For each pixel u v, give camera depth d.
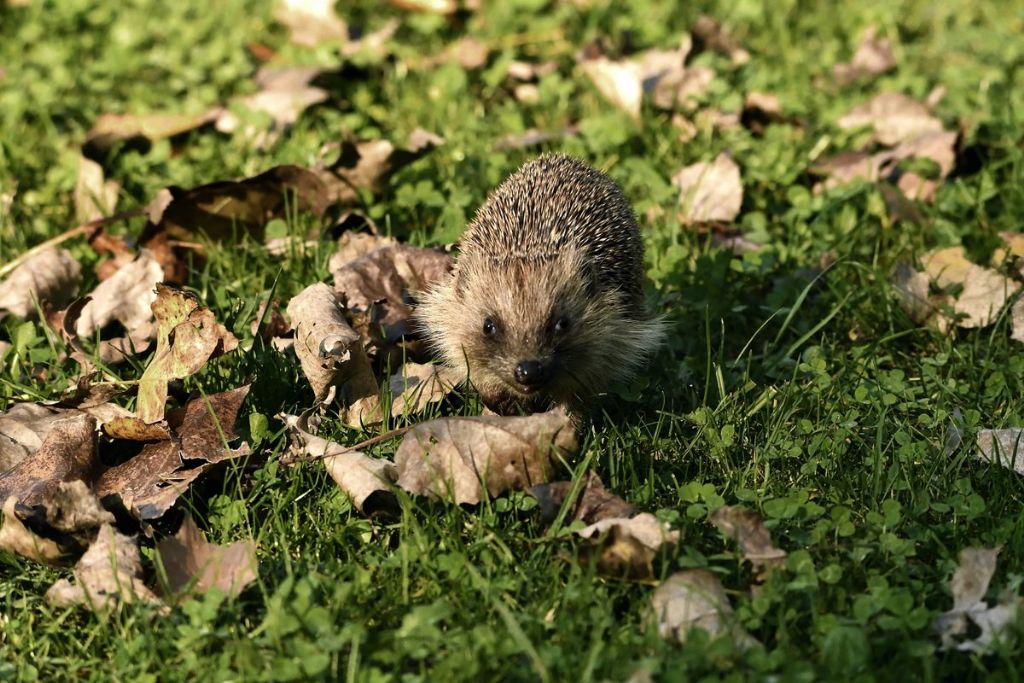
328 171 7.25
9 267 6.59
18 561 4.62
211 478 4.94
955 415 5.43
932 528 4.53
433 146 7.36
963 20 10.75
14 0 10.54
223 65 9.77
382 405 5.29
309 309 5.59
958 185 7.42
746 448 5.30
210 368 5.64
